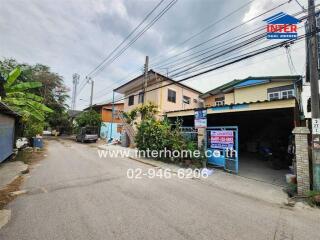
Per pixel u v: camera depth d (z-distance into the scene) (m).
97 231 3.42
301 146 5.88
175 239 3.26
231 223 3.93
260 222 4.04
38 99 13.30
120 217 3.99
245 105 8.37
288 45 6.13
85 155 12.98
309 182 5.66
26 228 3.45
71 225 3.60
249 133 17.14
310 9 5.86
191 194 5.68
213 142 9.70
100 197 5.11
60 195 5.18
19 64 21.98
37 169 8.39
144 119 14.07
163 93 17.78
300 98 13.95
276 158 9.92
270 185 6.87
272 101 7.59
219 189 6.35
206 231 3.57
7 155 9.66
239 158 12.97
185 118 13.80
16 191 5.42
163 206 4.67
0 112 8.30
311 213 4.60
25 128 16.02
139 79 18.75
